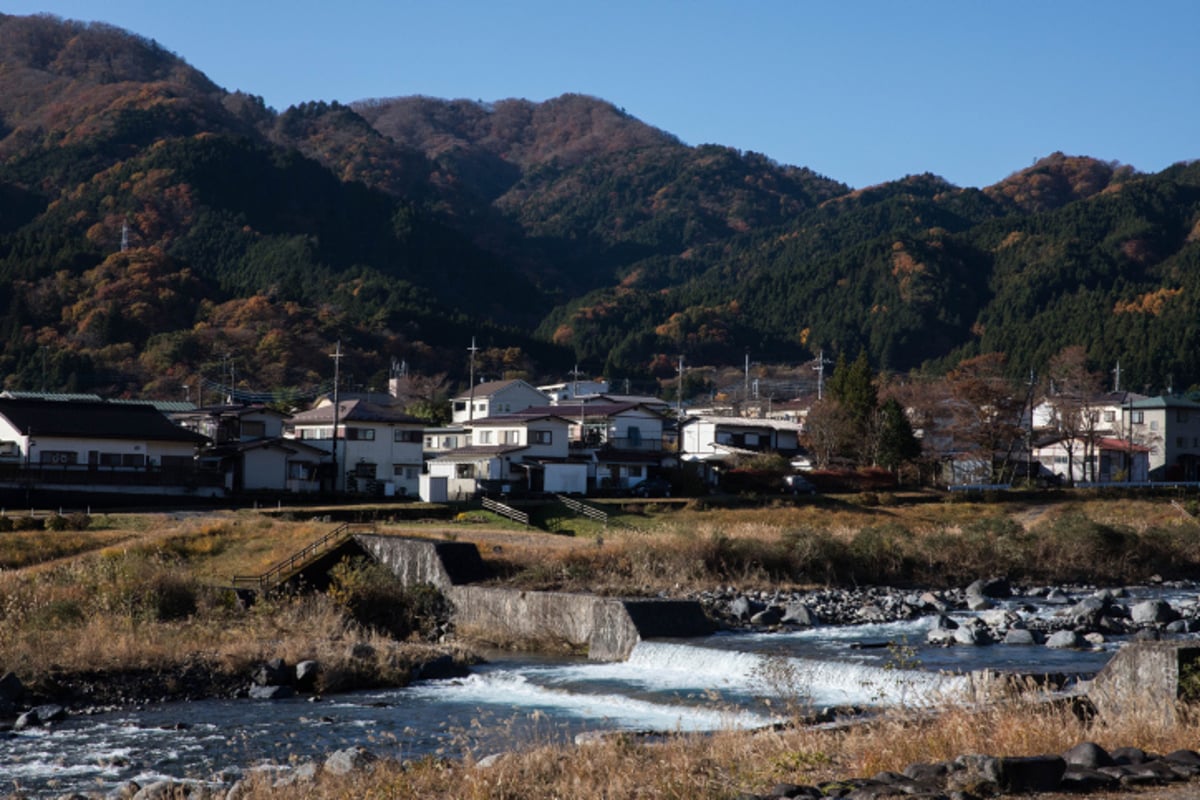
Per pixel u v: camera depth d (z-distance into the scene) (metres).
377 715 23.25
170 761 19.64
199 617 32.25
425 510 55.44
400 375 115.25
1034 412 97.31
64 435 57.69
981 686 17.53
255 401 98.19
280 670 26.38
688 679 26.06
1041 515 63.44
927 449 85.00
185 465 61.41
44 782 18.41
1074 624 31.77
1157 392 119.75
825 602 36.84
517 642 32.56
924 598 38.03
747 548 41.41
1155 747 12.73
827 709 17.66
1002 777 11.16
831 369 157.25
